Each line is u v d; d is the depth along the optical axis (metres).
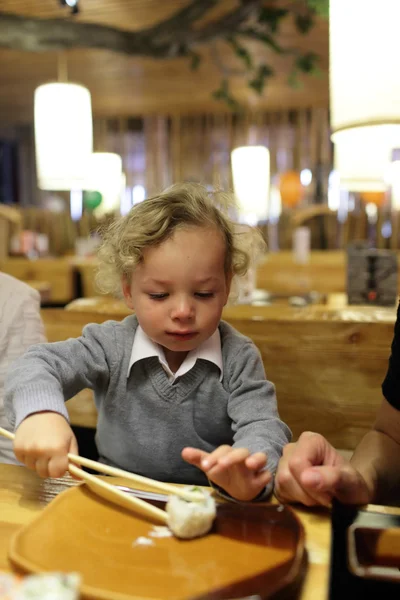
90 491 0.76
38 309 1.42
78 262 4.24
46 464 0.80
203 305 1.01
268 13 3.12
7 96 7.12
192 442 1.16
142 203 1.13
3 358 1.32
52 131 4.14
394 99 1.63
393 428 1.08
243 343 1.19
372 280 2.50
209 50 5.27
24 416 0.86
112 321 1.27
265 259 3.70
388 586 0.60
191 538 0.65
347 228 5.67
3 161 9.39
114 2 4.05
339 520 0.72
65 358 1.10
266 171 5.21
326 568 0.61
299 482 0.76
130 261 1.03
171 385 1.15
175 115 8.05
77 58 5.59
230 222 1.14
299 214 4.57
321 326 1.39
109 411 1.19
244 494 0.77
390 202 6.38
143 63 5.73
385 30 1.60
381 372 1.36
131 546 0.63
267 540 0.64
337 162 2.79
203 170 8.05
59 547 0.61
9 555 0.57
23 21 2.75
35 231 6.47
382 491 0.97
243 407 1.08
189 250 0.99
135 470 1.20
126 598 0.49
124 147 8.27
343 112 1.71
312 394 1.41
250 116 7.83
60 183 4.30
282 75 6.09
